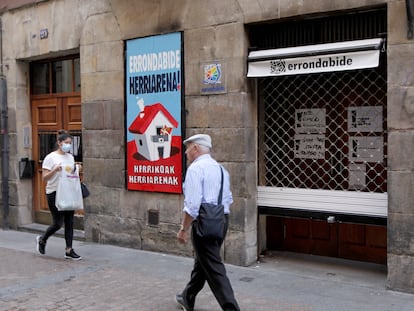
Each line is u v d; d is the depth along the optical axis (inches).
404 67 218.4
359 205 246.2
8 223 398.0
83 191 297.6
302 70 248.1
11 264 285.7
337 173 261.0
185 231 192.1
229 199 198.1
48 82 386.0
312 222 284.4
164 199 300.5
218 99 273.6
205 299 221.8
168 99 293.4
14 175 392.8
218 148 274.8
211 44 274.8
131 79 311.0
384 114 245.1
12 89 388.8
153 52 299.6
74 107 367.6
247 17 261.9
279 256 285.9
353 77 252.5
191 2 281.6
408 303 212.2
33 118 394.6
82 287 241.1
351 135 255.9
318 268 264.5
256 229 277.0
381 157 247.6
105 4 322.0
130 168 314.0
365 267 263.4
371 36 239.5
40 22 364.8
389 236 225.9
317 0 240.8
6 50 390.3
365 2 228.5
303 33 257.6
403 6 217.6
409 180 219.6
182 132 287.4
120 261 287.9
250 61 263.6
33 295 230.5
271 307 209.2
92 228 337.4
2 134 394.3
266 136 279.4
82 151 349.4
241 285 238.7
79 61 363.3
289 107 272.2
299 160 271.0
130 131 313.0
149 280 250.5
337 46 238.5
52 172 284.4
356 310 204.8
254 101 272.4
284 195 268.8
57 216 294.8
